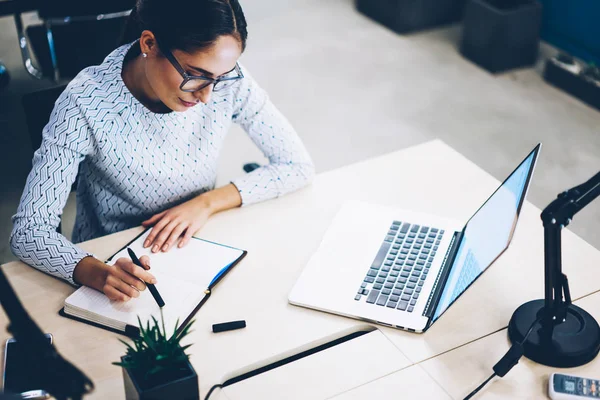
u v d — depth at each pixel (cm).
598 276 139
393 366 119
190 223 149
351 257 141
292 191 164
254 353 121
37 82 357
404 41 420
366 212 155
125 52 147
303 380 116
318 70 385
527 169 117
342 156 312
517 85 374
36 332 86
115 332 125
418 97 361
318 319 128
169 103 137
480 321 128
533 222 154
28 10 269
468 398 112
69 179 146
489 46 381
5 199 276
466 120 342
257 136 169
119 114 147
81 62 279
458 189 164
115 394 113
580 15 391
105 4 271
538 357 120
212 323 126
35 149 168
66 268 134
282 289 135
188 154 159
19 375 113
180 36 125
